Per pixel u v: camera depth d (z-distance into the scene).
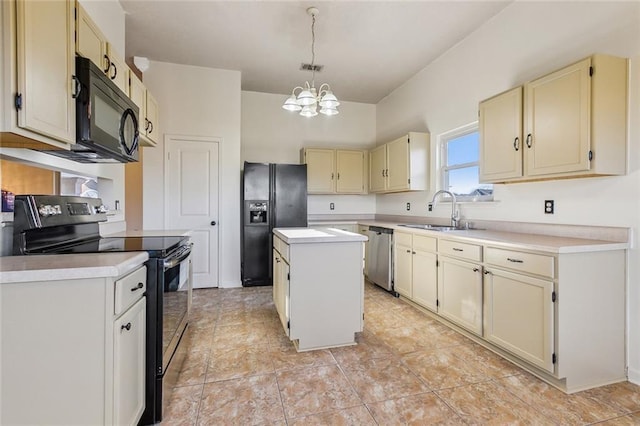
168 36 3.26
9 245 1.48
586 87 1.87
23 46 1.15
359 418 1.60
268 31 3.15
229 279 4.17
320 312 2.37
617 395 1.79
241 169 4.68
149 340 1.55
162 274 1.58
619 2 1.98
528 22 2.58
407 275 3.40
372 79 4.38
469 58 3.24
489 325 2.27
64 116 1.40
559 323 1.79
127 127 1.96
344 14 2.87
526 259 1.98
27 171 2.00
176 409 1.67
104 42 1.90
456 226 3.30
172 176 3.97
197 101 4.00
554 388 1.85
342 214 5.28
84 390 1.14
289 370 2.06
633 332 1.93
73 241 1.86
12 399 1.08
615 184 2.00
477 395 1.79
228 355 2.27
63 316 1.12
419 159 3.96
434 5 2.74
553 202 2.38
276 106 4.95
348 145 5.29
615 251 1.92
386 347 2.40
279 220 4.27
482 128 2.65
